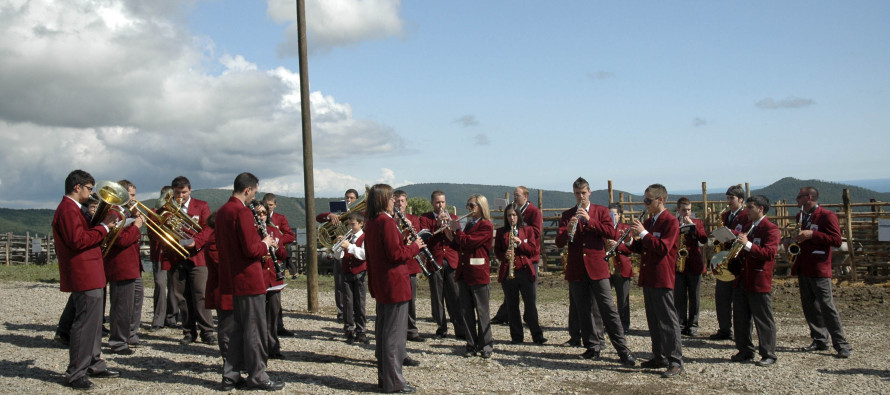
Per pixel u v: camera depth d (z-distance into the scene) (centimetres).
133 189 803
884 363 723
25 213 7912
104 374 622
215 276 675
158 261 898
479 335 761
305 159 1129
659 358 699
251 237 578
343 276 841
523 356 773
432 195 903
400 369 606
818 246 770
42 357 704
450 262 862
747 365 721
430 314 1151
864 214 1470
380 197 608
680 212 911
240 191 595
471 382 648
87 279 588
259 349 593
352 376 665
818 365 718
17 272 1878
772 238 716
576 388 630
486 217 747
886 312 1091
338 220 908
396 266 601
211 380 630
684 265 905
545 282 1627
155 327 895
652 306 686
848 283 1457
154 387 598
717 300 884
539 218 874
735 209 908
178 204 841
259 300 592
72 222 574
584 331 761
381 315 606
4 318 983
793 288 1386
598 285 729
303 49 1121
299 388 610
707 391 619
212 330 810
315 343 835
